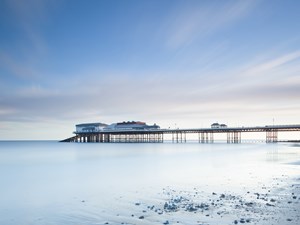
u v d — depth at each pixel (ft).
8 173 92.48
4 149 293.43
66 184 68.44
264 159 123.03
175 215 36.58
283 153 163.84
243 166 95.81
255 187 54.49
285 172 76.48
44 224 36.88
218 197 46.29
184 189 54.90
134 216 37.58
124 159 141.79
